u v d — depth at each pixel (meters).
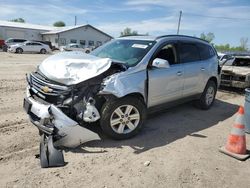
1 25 43.78
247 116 5.33
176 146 4.52
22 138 4.48
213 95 7.05
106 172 3.59
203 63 6.33
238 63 10.56
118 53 5.22
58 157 3.74
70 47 36.53
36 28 48.47
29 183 3.26
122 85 4.30
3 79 10.01
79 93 3.99
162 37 5.45
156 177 3.54
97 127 4.94
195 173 3.69
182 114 6.43
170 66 5.34
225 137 5.07
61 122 3.85
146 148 4.37
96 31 48.50
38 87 4.23
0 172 3.46
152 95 4.96
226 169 3.86
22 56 25.42
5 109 6.04
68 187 3.22
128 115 4.57
